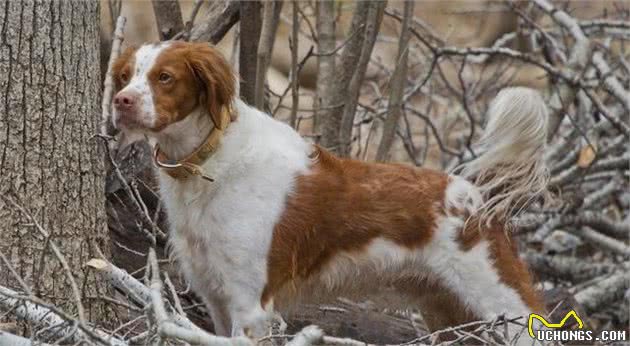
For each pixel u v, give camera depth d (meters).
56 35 9.23
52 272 9.16
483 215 9.69
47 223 9.16
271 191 9.19
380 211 9.51
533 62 15.01
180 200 9.27
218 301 9.51
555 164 15.27
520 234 14.55
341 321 11.37
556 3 18.81
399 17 14.70
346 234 9.47
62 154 9.26
